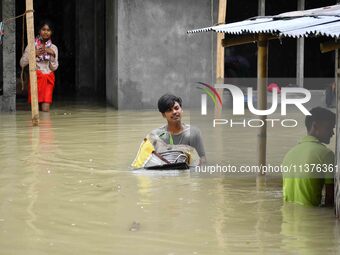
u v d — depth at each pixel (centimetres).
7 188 785
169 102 891
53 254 566
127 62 1595
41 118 1411
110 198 742
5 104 1532
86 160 945
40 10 2227
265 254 563
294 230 628
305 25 679
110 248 579
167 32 1612
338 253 564
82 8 2005
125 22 1591
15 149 1028
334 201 693
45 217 670
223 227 637
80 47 2009
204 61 1628
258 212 690
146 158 891
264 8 1605
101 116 1451
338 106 658
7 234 617
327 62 1667
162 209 698
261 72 838
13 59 1527
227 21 1627
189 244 589
